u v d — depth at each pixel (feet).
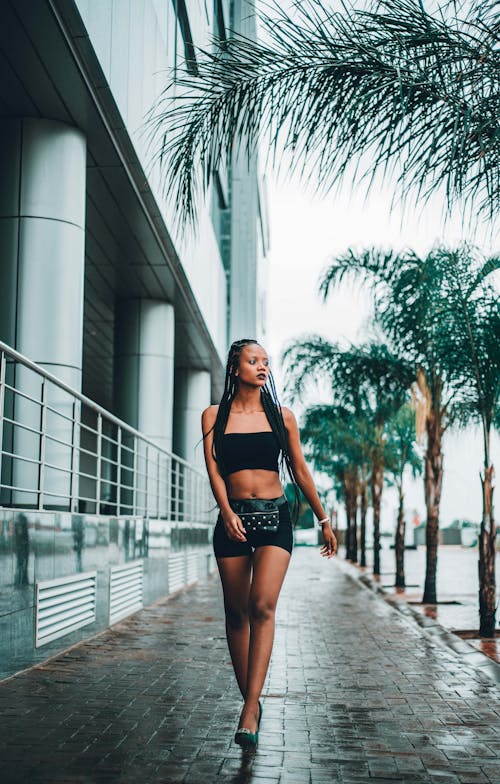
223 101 18.84
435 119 15.93
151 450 57.31
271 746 13.89
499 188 15.94
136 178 39.37
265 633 13.94
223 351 94.17
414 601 49.78
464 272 36.27
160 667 21.83
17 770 12.28
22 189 32.45
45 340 31.94
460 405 40.22
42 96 31.42
